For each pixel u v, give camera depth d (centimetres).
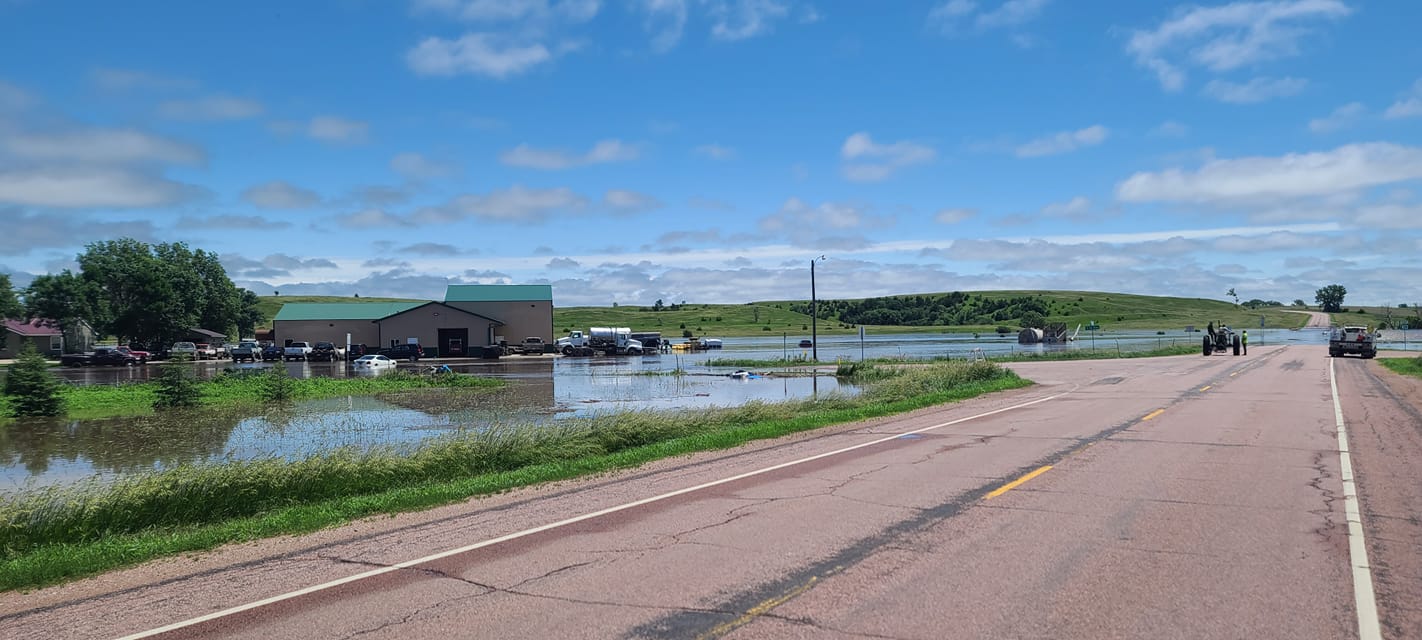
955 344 9844
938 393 2611
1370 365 4059
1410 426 1620
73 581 767
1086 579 627
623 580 657
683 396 3466
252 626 586
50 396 2959
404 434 2345
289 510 1075
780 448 1488
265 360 7431
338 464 1249
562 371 5416
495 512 977
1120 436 1498
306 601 639
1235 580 620
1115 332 14612
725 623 552
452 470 1359
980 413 2039
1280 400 2220
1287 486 995
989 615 552
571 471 1288
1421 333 12962
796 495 991
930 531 784
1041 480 1050
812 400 2320
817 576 649
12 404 2916
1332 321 18462
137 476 1157
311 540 879
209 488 1103
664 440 1703
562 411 2909
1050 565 664
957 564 671
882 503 925
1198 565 659
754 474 1175
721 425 1870
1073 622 537
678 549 748
